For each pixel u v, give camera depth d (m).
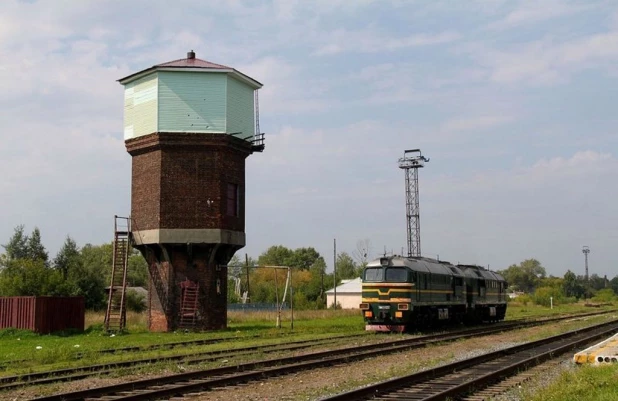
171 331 38.47
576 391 13.73
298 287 97.44
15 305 36.59
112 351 25.72
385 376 17.84
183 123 39.19
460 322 44.44
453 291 41.50
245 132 41.50
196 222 38.78
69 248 71.38
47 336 35.12
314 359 22.16
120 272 40.44
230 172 40.38
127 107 41.09
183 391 14.92
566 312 70.94
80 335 36.03
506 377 17.64
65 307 37.69
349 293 88.50
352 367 20.11
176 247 39.03
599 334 33.03
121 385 15.30
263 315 51.44
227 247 40.25
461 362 19.86
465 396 14.62
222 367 18.47
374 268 35.66
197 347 27.08
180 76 39.44
